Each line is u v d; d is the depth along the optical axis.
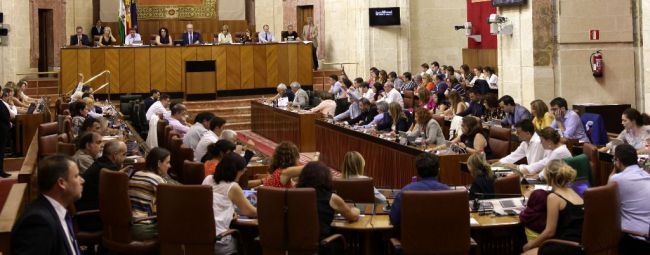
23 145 13.84
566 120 10.61
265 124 18.97
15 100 16.39
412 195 5.90
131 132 13.46
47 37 22.88
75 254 4.20
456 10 21.83
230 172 6.70
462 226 5.94
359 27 21.69
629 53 13.55
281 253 6.16
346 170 7.53
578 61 13.70
